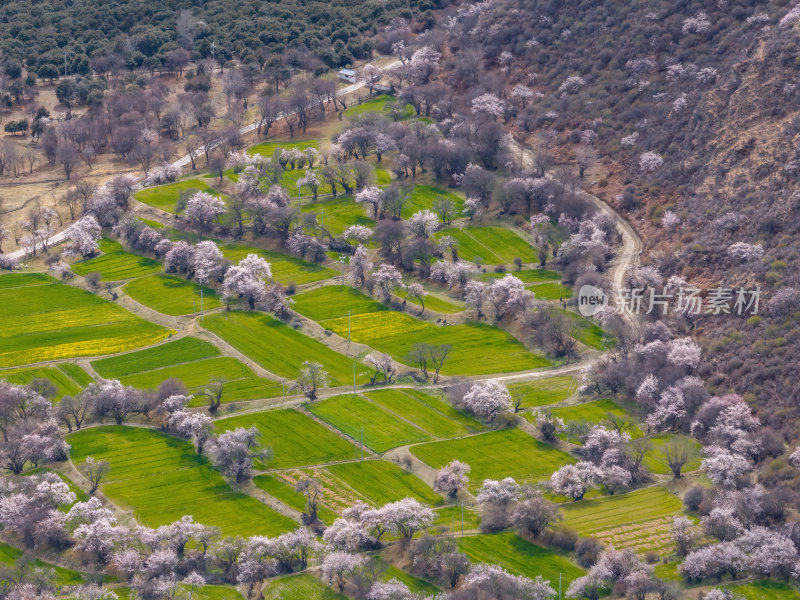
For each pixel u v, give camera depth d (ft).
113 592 637.30
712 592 618.03
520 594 618.44
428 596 620.08
